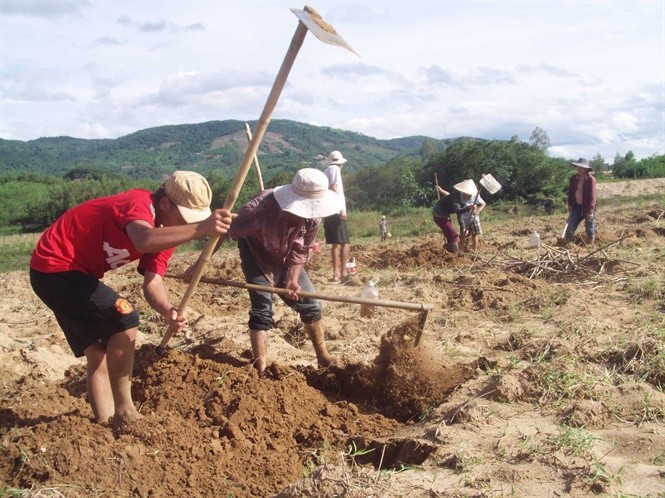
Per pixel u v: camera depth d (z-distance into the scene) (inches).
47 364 254.7
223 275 454.9
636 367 225.5
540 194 1304.1
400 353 230.4
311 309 243.1
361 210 1342.3
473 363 235.1
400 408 219.5
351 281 422.6
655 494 147.3
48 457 162.2
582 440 169.5
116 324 179.9
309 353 277.0
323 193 222.8
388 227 941.8
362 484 150.1
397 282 407.5
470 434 179.9
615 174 1958.7
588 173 526.0
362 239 804.6
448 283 393.7
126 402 185.0
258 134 177.0
